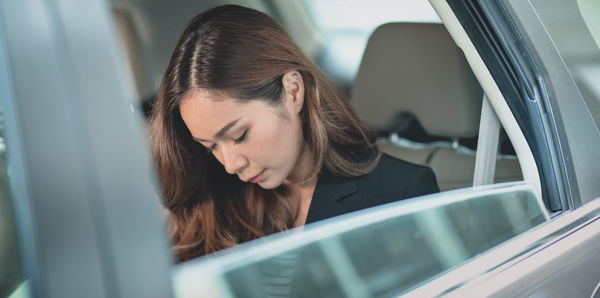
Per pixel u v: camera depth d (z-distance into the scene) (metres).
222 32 1.08
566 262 0.96
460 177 1.89
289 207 1.30
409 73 2.00
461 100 1.92
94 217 0.46
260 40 1.10
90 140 0.47
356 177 1.29
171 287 0.50
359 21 2.39
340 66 2.40
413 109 2.00
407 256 0.78
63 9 0.48
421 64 1.97
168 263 0.50
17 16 0.47
